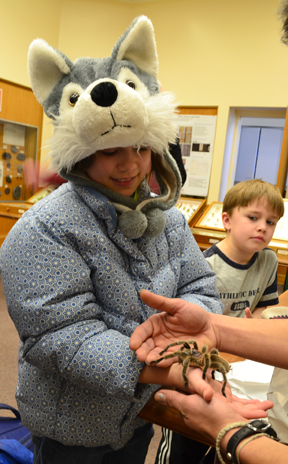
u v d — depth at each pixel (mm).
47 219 734
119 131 675
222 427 614
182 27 4617
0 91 4305
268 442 577
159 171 897
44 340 697
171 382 688
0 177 4488
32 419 793
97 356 687
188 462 1099
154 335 758
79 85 736
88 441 789
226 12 4410
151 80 809
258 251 1383
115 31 4887
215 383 712
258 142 5289
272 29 4223
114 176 779
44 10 4684
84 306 723
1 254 752
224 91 4496
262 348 757
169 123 788
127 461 1004
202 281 955
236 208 1309
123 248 796
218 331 778
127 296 778
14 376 2143
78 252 755
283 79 4246
